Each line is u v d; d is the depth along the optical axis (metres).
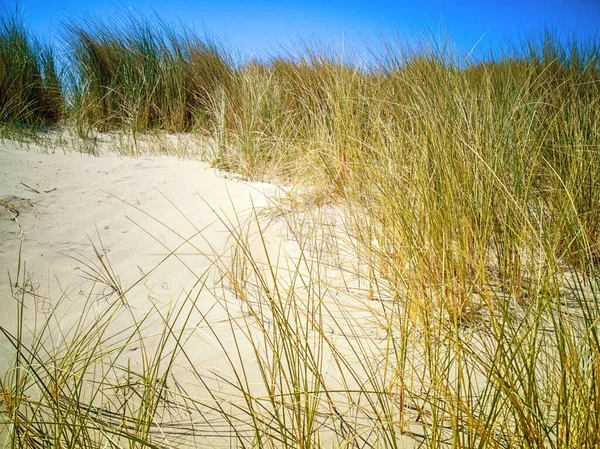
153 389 1.20
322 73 4.80
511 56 4.57
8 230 2.40
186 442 1.14
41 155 3.88
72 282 2.04
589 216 1.97
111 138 4.92
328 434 1.17
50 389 1.21
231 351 1.54
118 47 5.77
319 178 3.15
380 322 1.66
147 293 1.99
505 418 1.00
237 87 5.26
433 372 1.25
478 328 1.53
